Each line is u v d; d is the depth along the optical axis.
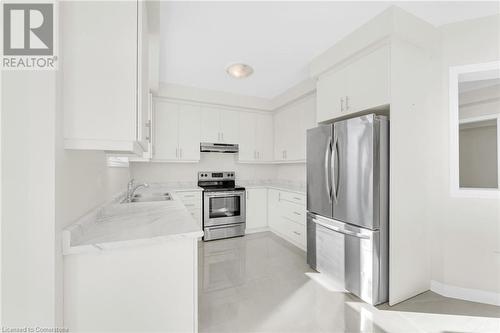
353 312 1.76
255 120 4.17
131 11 0.99
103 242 0.98
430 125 2.06
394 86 1.80
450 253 2.00
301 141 3.46
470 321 1.66
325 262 2.31
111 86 0.97
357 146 1.92
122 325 1.02
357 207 1.93
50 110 0.83
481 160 2.43
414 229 1.97
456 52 1.98
